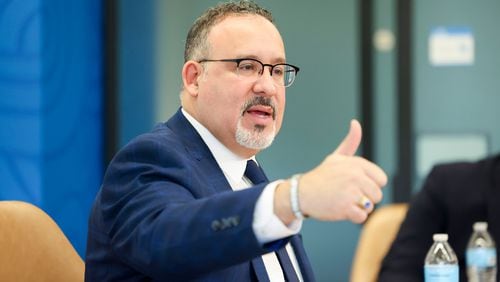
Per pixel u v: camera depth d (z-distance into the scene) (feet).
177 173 9.23
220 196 8.11
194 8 27.48
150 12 27.17
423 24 28.19
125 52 27.04
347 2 28.17
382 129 28.25
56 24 24.44
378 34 28.17
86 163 25.96
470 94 28.22
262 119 10.30
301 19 28.14
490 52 28.17
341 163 7.63
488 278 13.52
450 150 28.27
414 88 28.25
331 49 28.22
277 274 10.25
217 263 7.95
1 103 23.67
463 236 14.23
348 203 7.38
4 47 23.70
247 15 10.46
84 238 25.73
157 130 10.30
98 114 26.58
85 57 25.96
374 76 28.19
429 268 10.82
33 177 23.76
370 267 14.84
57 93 24.48
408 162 28.12
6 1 23.73
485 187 14.29
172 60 27.32
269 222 7.73
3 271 11.01
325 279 28.12
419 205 14.58
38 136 23.73
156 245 8.13
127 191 9.02
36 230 11.37
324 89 28.22
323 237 28.12
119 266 9.45
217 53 10.28
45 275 11.28
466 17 28.14
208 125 10.41
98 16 26.55
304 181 7.68
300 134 28.22
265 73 10.29
